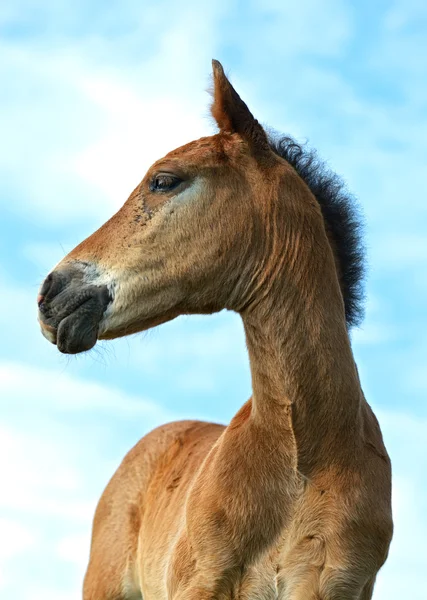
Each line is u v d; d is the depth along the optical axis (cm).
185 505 738
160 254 685
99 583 957
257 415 690
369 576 680
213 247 691
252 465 680
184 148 712
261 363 692
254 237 698
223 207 694
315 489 672
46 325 674
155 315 692
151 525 884
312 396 674
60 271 677
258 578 673
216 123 732
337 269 761
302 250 695
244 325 714
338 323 694
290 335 683
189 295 696
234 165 704
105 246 684
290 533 670
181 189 692
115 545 957
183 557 701
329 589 665
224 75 710
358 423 686
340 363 684
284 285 690
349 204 789
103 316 675
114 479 1001
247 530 673
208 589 677
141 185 703
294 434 672
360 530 670
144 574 880
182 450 931
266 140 717
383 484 694
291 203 704
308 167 775
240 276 700
